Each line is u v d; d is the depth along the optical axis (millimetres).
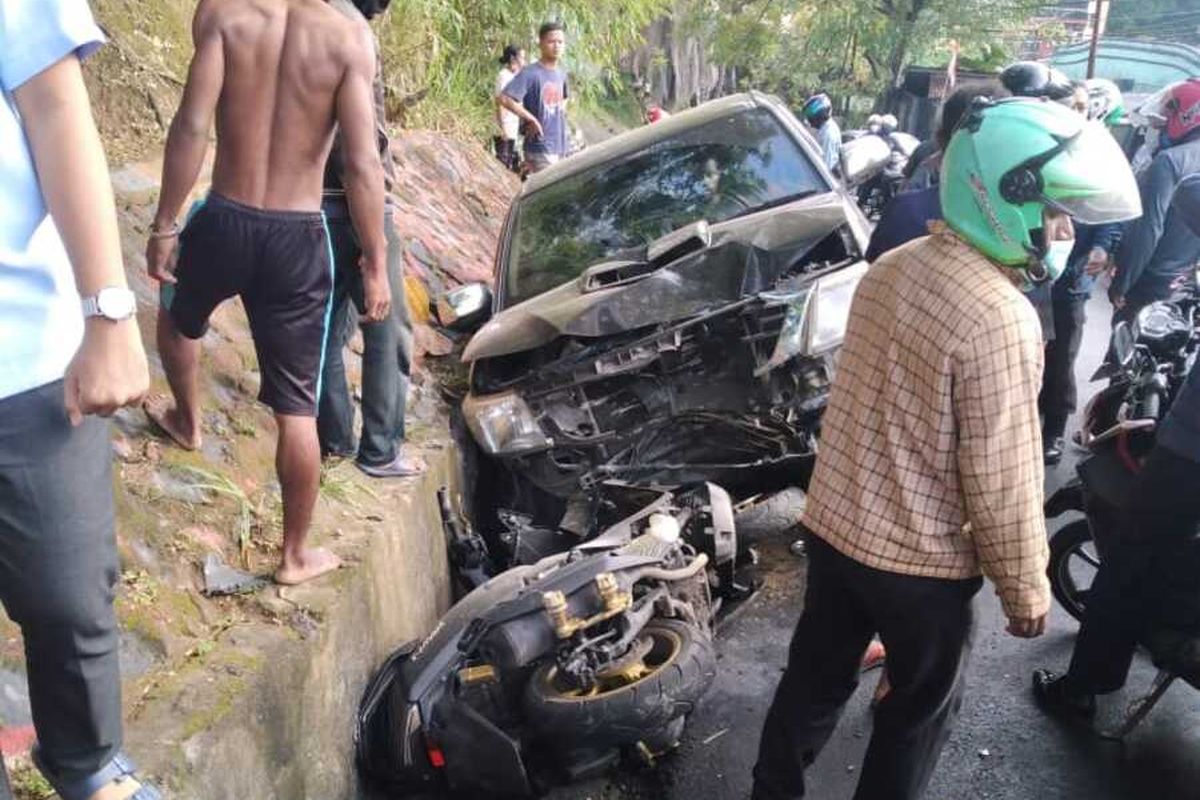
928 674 2480
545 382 4355
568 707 2883
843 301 4113
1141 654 3732
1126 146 9078
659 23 23938
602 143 5727
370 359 3820
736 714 3600
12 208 1572
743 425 4285
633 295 4324
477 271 6586
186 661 2551
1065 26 28172
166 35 5676
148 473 3148
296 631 2775
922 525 2354
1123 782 3096
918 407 2314
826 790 3164
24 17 1513
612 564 3143
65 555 1686
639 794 3250
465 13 10297
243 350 4039
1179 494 2914
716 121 5371
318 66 2805
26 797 2053
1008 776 3152
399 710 3080
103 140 5012
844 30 22062
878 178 10797
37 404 1623
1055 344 5129
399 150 7875
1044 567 2301
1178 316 3564
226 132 2779
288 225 2805
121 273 1617
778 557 4625
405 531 3639
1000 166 2184
